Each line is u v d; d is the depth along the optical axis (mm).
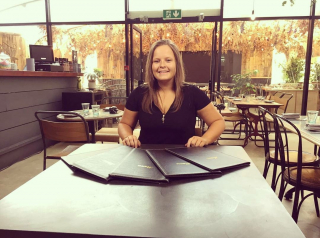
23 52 6406
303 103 5602
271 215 665
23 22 5832
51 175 927
